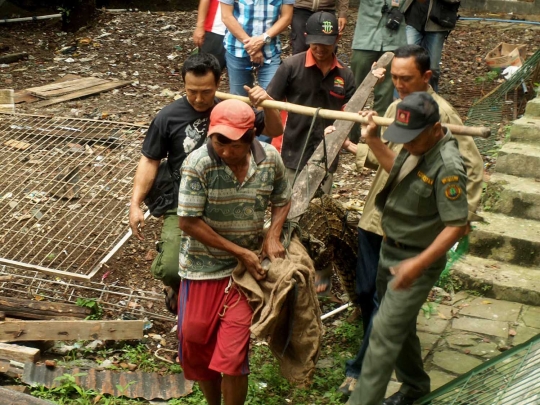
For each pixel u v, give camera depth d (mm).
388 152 3754
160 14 12961
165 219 4480
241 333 3645
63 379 4355
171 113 4242
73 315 4977
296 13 7633
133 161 7062
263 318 3525
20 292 5281
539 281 5391
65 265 5609
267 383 4516
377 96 6977
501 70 9781
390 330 3656
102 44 11320
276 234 3762
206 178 3545
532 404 3479
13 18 12586
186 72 4094
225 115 3404
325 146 4020
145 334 4973
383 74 4684
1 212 6195
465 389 4055
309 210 4547
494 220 5875
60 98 8805
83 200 6430
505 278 5414
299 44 7699
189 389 4426
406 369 4055
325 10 7578
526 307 5277
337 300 5332
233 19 6359
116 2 13594
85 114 8359
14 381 4332
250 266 3629
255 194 3639
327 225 4578
